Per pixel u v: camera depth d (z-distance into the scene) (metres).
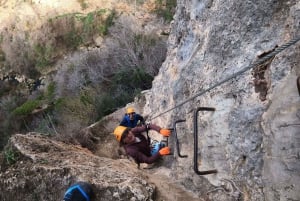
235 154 3.91
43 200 4.76
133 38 11.19
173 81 5.97
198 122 4.62
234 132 3.94
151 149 5.81
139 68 10.21
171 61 6.51
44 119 10.35
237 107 3.98
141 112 8.06
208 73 4.72
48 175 4.76
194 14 5.65
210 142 4.34
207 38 4.97
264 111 3.59
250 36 4.09
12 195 5.02
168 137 5.67
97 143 7.79
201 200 4.34
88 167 4.75
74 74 11.52
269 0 3.89
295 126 3.07
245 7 4.20
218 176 4.16
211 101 4.44
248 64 3.99
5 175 5.14
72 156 5.28
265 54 3.82
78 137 7.80
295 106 3.12
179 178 4.93
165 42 10.45
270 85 3.61
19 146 5.41
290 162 3.10
